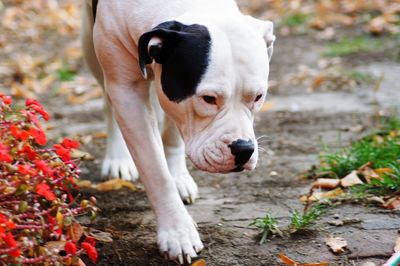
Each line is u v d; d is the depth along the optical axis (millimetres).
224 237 5227
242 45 4324
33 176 4137
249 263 4824
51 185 4246
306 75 10578
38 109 4398
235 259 4879
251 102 4387
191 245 4895
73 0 17562
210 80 4234
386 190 5961
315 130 8102
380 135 7453
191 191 6020
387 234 5172
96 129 8664
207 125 4375
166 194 4934
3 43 13562
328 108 8992
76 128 8727
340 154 6793
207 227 5430
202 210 5848
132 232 5367
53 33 14695
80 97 10219
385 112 8586
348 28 13648
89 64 6301
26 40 14047
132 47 4855
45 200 4398
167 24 4422
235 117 4348
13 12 15984
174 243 4848
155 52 4332
